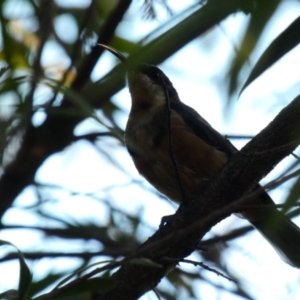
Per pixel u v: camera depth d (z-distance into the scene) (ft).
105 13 32.86
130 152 30.25
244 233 30.27
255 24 16.16
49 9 28.19
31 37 32.63
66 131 30.73
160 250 22.82
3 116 24.35
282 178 16.21
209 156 29.25
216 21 21.75
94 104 30.04
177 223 23.06
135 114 30.81
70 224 31.78
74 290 18.89
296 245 28.09
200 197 23.06
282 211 16.02
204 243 30.32
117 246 31.83
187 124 30.04
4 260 25.58
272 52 19.04
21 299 18.19
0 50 31.04
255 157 22.00
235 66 19.26
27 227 29.25
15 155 30.04
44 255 27.25
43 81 22.50
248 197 17.19
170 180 29.66
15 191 30.12
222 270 31.65
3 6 28.89
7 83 22.94
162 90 31.22
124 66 23.99
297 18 19.04
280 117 21.94
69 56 32.73
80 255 27.27
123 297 22.86
